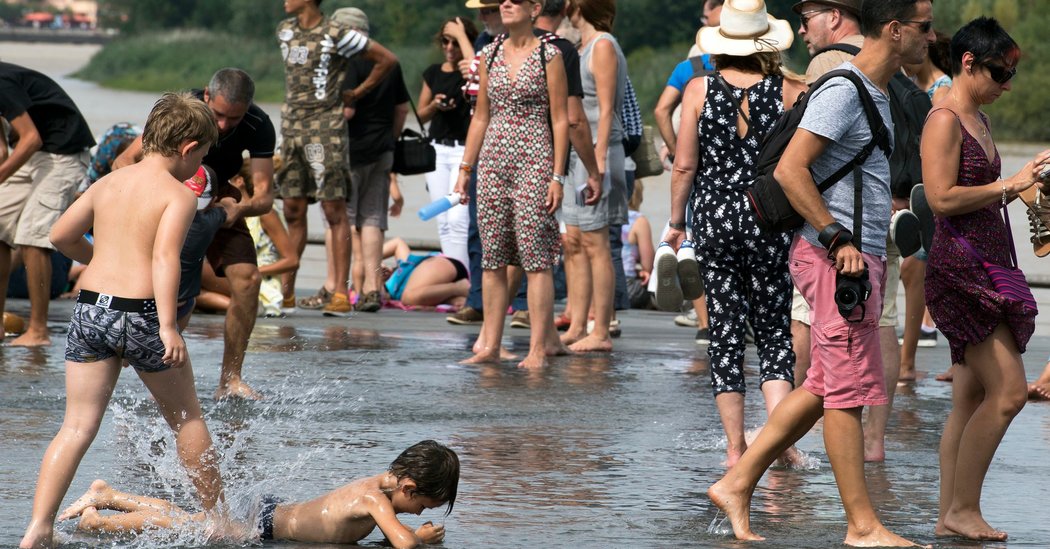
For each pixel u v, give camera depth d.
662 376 22.09
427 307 32.28
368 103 30.20
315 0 29.11
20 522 12.01
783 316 15.39
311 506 11.90
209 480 12.17
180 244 11.67
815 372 12.07
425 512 12.74
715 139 15.38
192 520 11.99
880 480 14.69
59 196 23.14
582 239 25.16
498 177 22.47
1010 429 17.95
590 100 24.66
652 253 34.69
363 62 30.50
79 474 14.02
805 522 12.66
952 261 12.31
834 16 16.22
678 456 15.67
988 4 128.12
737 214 15.12
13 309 29.20
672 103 24.91
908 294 22.09
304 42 28.86
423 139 31.09
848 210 12.01
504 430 17.00
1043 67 121.56
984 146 12.34
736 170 15.30
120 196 11.92
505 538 11.84
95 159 24.95
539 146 22.27
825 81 12.01
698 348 26.19
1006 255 12.50
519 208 22.39
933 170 12.21
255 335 26.17
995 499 13.77
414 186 62.97
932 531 12.48
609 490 13.82
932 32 12.14
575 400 19.42
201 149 12.23
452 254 33.19
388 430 16.77
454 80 31.34
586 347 25.09
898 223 13.51
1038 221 13.41
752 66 15.62
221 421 17.11
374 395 19.41
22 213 23.38
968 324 12.30
